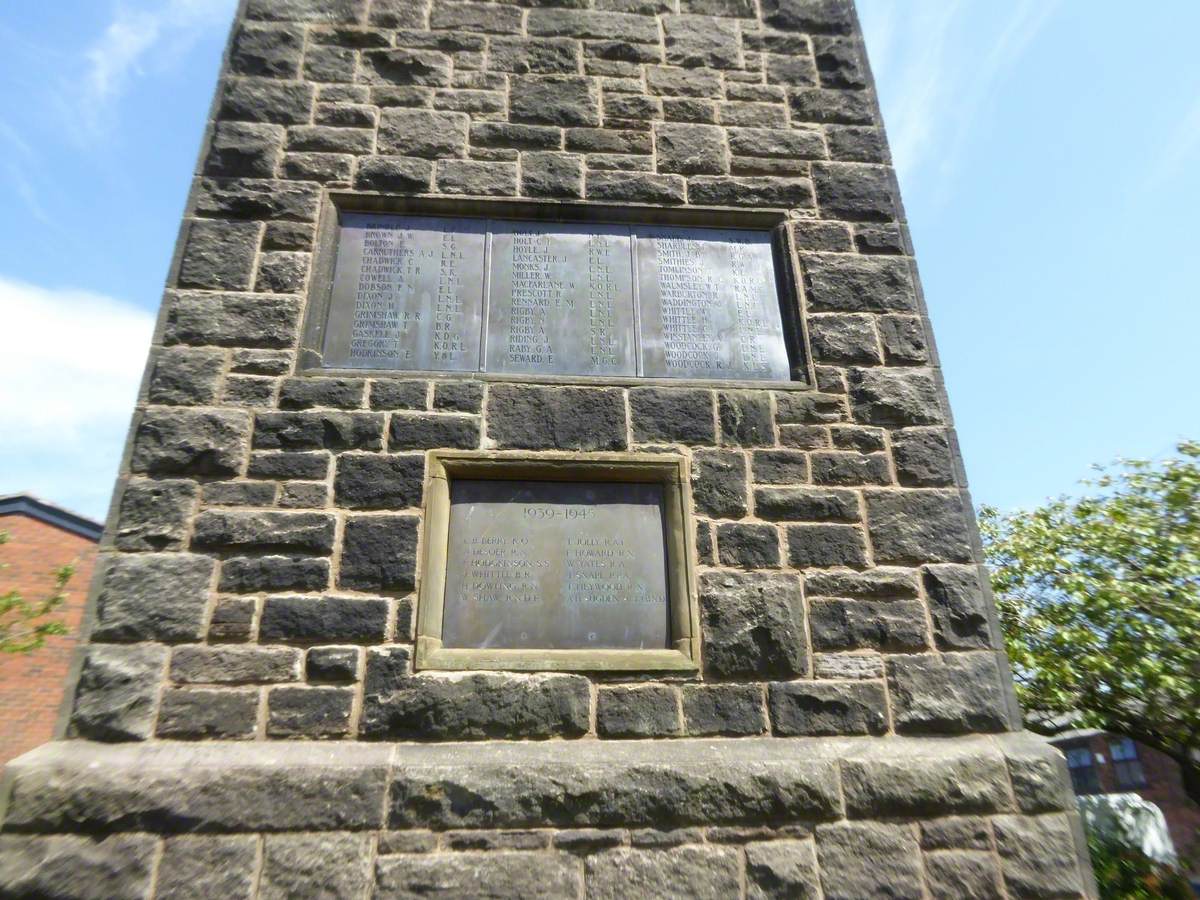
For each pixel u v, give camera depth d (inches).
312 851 139.0
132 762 142.6
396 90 218.2
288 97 213.5
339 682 154.6
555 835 144.3
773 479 183.8
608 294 201.5
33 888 132.9
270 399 177.8
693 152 220.7
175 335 181.6
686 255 209.2
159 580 158.9
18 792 137.9
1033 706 423.2
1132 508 452.1
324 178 204.2
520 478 177.6
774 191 218.4
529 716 155.1
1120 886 346.3
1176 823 721.0
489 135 215.2
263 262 192.4
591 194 210.5
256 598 159.9
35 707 551.5
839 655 169.2
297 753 146.8
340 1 229.0
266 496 168.4
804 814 151.1
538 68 227.1
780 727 161.0
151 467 168.1
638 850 145.0
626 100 225.8
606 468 178.9
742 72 236.4
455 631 162.2
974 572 179.9
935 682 168.6
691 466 182.2
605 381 189.2
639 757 151.9
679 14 242.2
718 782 150.9
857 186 222.7
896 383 197.6
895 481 187.3
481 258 201.3
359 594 162.4
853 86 239.8
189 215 195.0
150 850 136.8
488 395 183.9
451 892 138.2
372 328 190.9
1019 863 151.9
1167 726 397.4
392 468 174.1
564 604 167.3
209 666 153.4
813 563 176.7
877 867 149.0
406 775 145.2
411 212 204.2
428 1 232.7
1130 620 400.8
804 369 197.6
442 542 168.6
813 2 252.7
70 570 480.1
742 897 143.6
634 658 162.4
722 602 170.2
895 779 155.6
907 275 212.5
